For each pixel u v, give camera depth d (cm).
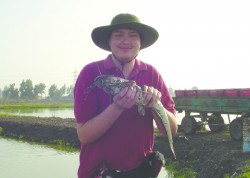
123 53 174
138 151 175
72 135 1159
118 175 173
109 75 162
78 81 177
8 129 1458
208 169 596
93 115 173
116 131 172
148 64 186
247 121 618
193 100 890
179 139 811
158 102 171
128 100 158
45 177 727
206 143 753
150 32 181
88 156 177
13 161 894
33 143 1194
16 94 7250
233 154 614
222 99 801
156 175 180
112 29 176
